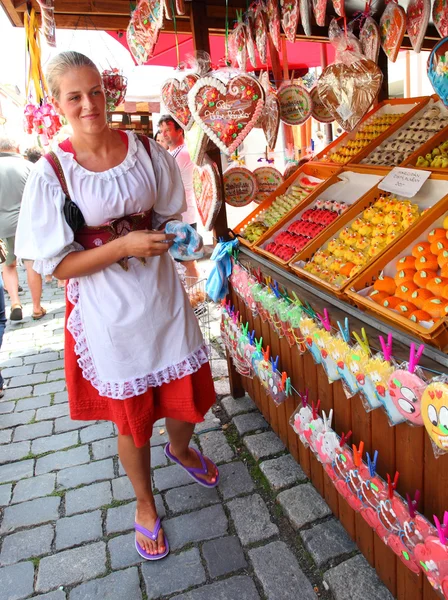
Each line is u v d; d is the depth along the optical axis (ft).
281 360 7.43
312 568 6.09
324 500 6.96
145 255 5.23
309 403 6.63
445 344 4.17
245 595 5.84
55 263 5.28
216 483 7.68
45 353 13.34
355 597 5.54
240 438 8.79
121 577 6.27
